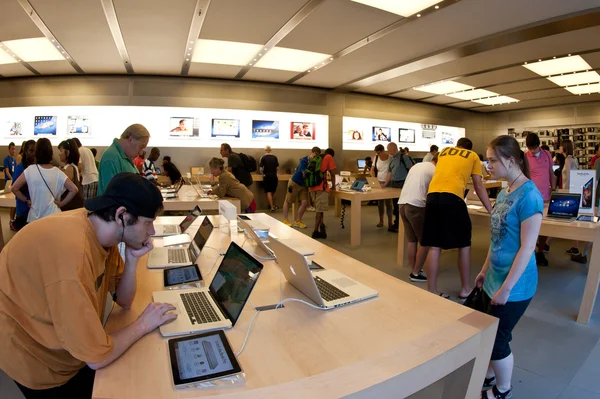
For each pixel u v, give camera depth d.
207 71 7.27
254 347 1.03
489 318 1.23
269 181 8.09
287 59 6.50
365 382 0.87
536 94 9.59
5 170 7.00
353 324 1.18
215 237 2.44
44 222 1.02
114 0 4.05
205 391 0.83
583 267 4.05
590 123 10.88
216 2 4.13
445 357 1.02
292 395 0.82
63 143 3.71
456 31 5.06
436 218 2.93
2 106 7.68
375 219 7.21
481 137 12.80
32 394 1.08
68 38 5.24
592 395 1.83
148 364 0.95
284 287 1.52
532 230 1.51
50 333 0.97
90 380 1.17
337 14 4.48
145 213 1.08
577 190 3.24
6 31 5.00
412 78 7.73
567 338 2.44
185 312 1.24
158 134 7.96
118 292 1.30
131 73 7.38
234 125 8.43
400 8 4.32
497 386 1.67
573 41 5.41
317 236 5.48
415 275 3.56
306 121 9.13
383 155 6.47
